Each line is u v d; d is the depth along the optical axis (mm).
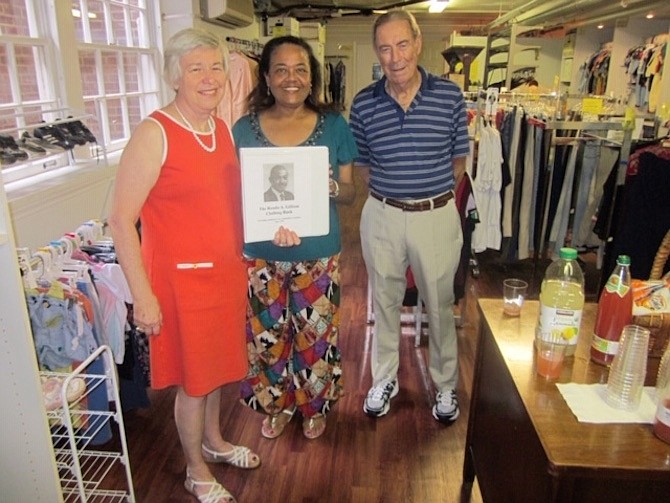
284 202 1706
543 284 1426
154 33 3758
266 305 1987
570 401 1198
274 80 1768
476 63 5773
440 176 2047
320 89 1891
